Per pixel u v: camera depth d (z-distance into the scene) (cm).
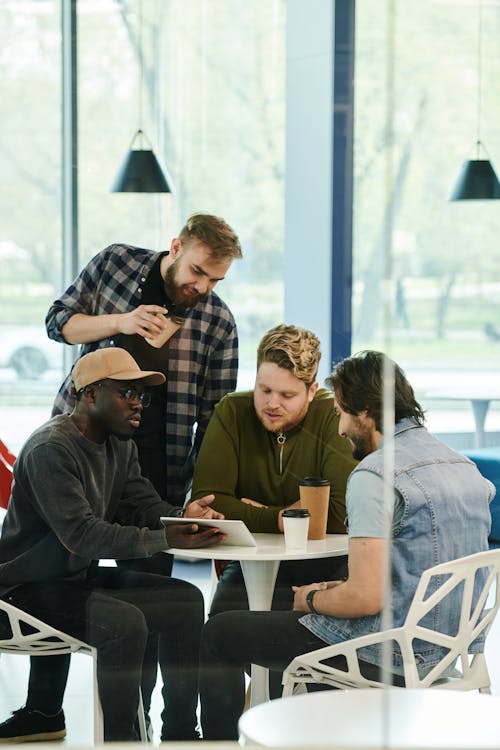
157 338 368
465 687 313
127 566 348
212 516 358
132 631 346
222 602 355
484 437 546
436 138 518
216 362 370
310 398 366
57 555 344
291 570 357
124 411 356
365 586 315
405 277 538
